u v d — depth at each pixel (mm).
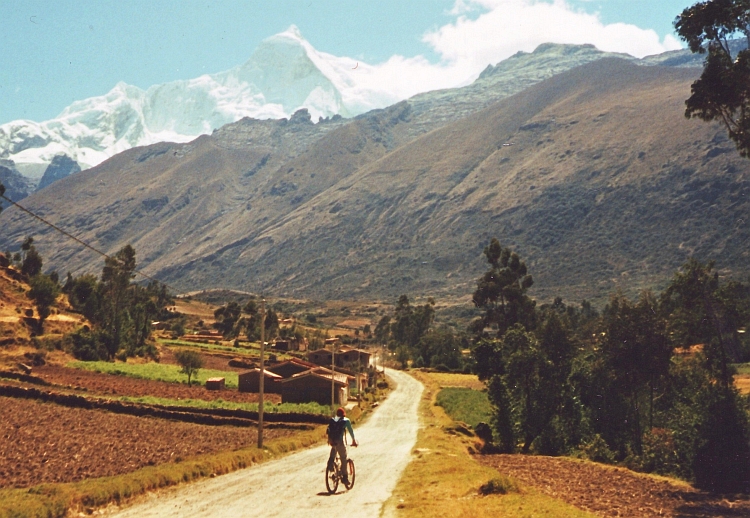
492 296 145000
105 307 159000
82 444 52438
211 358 172000
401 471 38156
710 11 40344
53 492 28016
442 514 23312
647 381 76625
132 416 78812
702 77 42156
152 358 155875
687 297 61406
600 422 80625
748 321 60719
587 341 134625
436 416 98688
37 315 144875
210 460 38906
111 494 28516
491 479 28469
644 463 62625
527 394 77500
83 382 103375
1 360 113188
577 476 45188
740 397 59531
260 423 49844
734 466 54844
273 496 29500
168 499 29562
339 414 30328
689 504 35750
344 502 27188
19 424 62438
